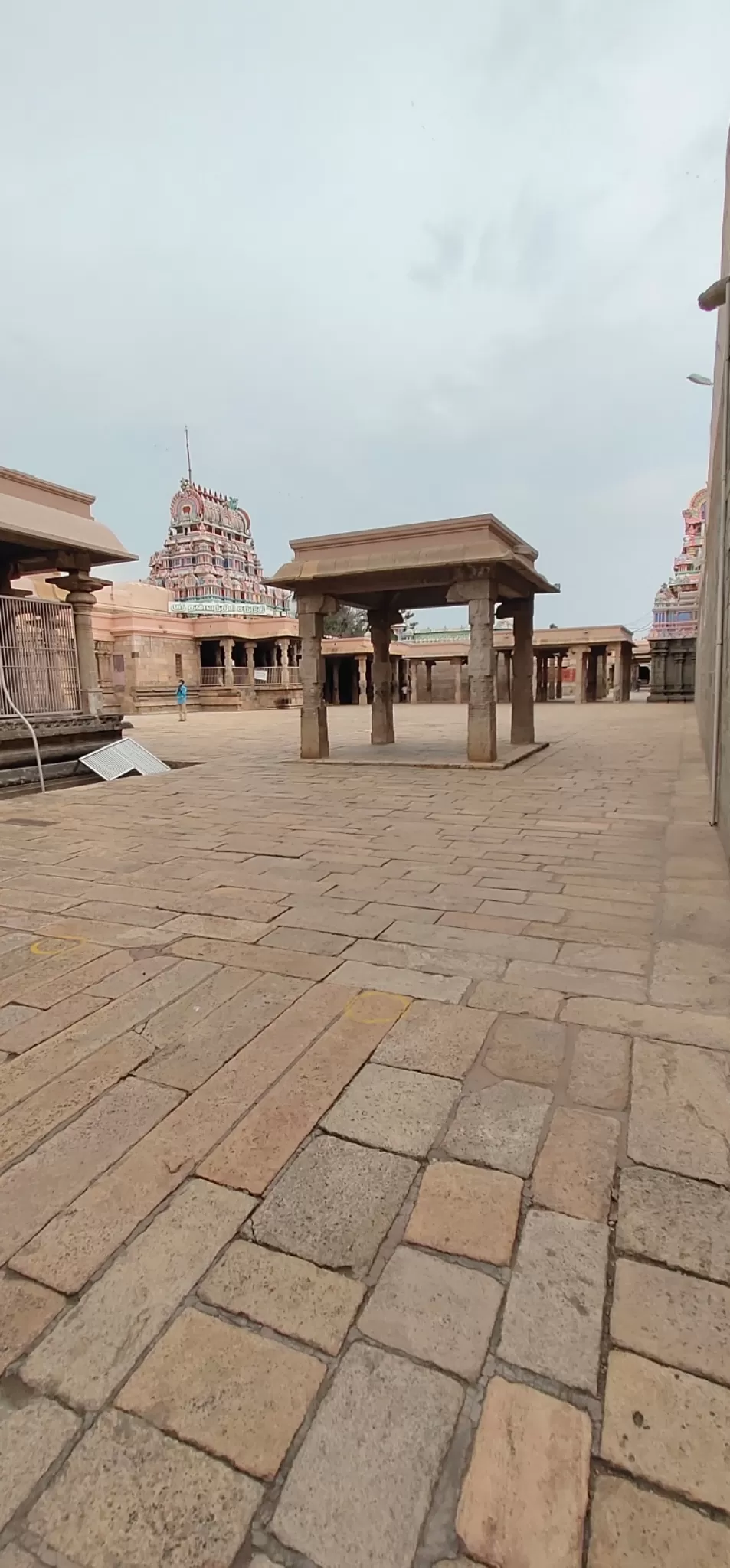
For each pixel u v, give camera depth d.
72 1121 2.27
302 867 5.24
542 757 11.75
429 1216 1.85
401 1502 1.22
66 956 3.63
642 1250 1.73
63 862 5.56
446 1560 1.14
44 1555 1.17
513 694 13.26
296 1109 2.29
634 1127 2.17
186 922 4.10
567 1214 1.84
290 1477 1.27
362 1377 1.44
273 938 3.80
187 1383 1.44
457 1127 2.19
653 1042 2.64
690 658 31.11
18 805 8.29
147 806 8.09
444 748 13.20
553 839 5.99
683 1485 1.23
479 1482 1.25
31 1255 1.76
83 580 11.09
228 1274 1.69
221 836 6.38
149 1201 1.92
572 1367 1.45
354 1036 2.74
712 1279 1.64
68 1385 1.45
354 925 3.97
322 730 11.82
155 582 48.22
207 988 3.20
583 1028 2.76
